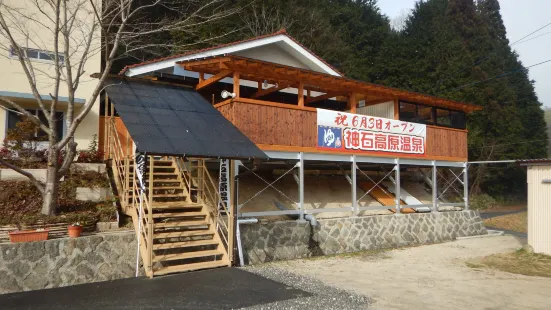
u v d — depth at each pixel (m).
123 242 7.64
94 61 12.91
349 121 11.67
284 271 8.15
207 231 8.41
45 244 6.83
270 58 12.84
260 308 5.55
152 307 5.47
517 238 14.55
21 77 11.87
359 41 29.11
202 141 7.55
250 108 9.70
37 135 12.04
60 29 8.72
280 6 22.34
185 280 6.96
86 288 6.45
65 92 12.40
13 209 8.33
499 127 29.52
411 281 7.74
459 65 28.91
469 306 6.17
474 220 15.37
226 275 7.35
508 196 33.41
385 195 14.77
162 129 7.53
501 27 36.34
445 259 10.25
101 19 9.41
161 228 8.23
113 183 10.42
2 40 11.52
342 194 13.80
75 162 10.56
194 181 10.44
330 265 9.15
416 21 33.34
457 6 33.81
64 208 8.77
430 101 13.83
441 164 14.49
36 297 5.96
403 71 29.38
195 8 18.44
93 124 12.75
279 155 10.20
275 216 11.02
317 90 13.30
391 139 12.72
